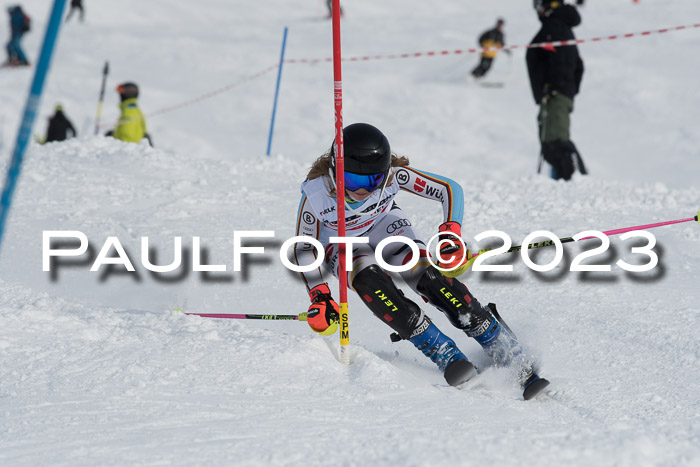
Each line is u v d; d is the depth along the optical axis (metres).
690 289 9.88
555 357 7.86
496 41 35.44
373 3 63.09
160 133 29.83
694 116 28.77
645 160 25.67
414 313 7.13
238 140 29.52
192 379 6.49
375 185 7.09
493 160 26.53
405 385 6.62
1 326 7.53
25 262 11.53
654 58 35.78
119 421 5.58
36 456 4.94
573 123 29.45
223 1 64.00
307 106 33.00
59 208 14.30
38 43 48.09
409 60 39.91
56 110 25.02
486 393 6.76
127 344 7.29
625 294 9.77
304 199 7.56
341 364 7.22
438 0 63.97
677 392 6.70
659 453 5.05
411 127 30.20
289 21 55.72
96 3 60.38
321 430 5.45
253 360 6.89
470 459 4.81
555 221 13.19
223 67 40.03
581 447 5.05
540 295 9.92
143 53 43.59
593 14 46.22
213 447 5.08
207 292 10.49
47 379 6.45
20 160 4.38
